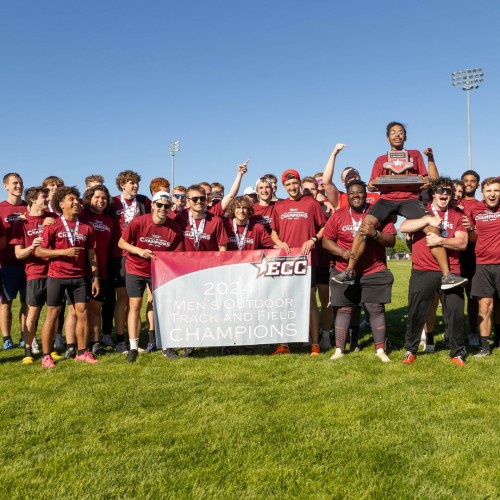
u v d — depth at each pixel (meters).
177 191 9.16
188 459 3.52
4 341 7.91
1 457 3.61
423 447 3.71
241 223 7.41
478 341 7.69
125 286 7.57
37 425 4.20
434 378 5.56
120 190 8.16
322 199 9.37
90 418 4.35
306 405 4.64
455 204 7.25
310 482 3.19
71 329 7.05
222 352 7.24
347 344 7.75
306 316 6.94
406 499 3.00
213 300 6.91
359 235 6.29
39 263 6.92
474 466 3.41
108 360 6.76
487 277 6.75
